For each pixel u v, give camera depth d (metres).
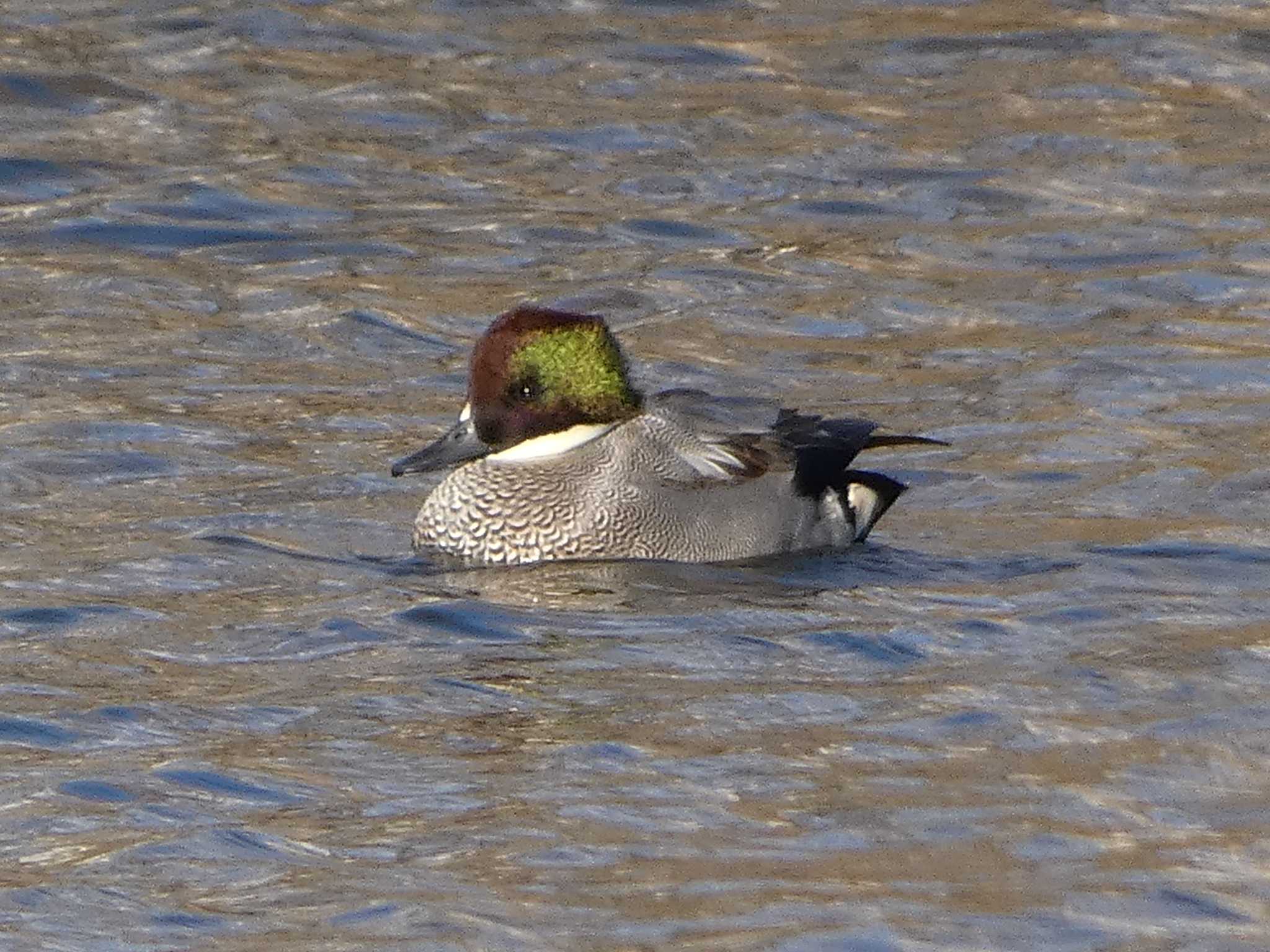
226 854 9.41
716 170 21.88
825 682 11.45
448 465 13.83
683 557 13.59
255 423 16.06
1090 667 11.66
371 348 17.84
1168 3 25.97
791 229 20.70
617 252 20.09
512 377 13.85
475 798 9.97
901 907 8.97
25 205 20.72
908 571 13.38
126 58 24.03
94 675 11.41
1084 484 15.07
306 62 24.16
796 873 9.25
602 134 22.61
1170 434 16.09
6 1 25.33
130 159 21.72
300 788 10.06
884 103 23.45
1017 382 17.27
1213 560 13.51
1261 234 20.48
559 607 12.70
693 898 9.03
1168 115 23.19
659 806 9.91
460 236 20.36
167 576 13.02
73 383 16.67
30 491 14.47
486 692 11.27
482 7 25.86
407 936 8.69
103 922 8.78
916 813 9.86
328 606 12.58
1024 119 23.06
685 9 25.97
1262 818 9.84
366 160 21.97
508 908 8.92
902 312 18.88
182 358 17.39
